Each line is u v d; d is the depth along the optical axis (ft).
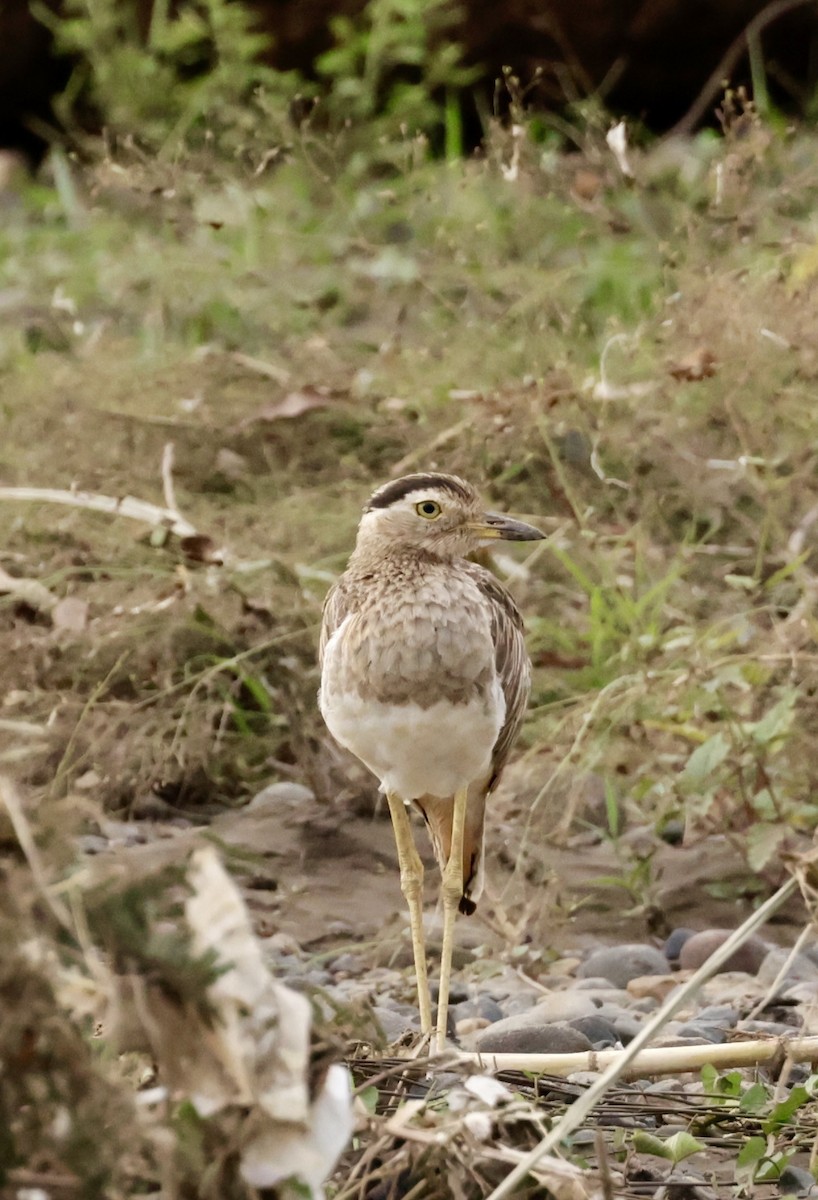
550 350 44.19
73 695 35.96
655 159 56.29
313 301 52.60
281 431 44.98
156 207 55.88
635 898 32.22
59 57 78.64
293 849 34.83
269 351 50.11
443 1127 16.61
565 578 42.65
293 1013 14.53
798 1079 23.20
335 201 56.90
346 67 65.77
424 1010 25.50
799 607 35.32
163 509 40.24
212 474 44.14
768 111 61.05
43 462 43.32
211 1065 14.29
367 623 24.98
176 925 14.53
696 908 32.22
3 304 56.08
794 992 27.50
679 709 35.17
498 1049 23.84
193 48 73.00
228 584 37.29
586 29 71.92
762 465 38.86
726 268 42.34
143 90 66.59
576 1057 22.07
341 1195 16.61
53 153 67.31
